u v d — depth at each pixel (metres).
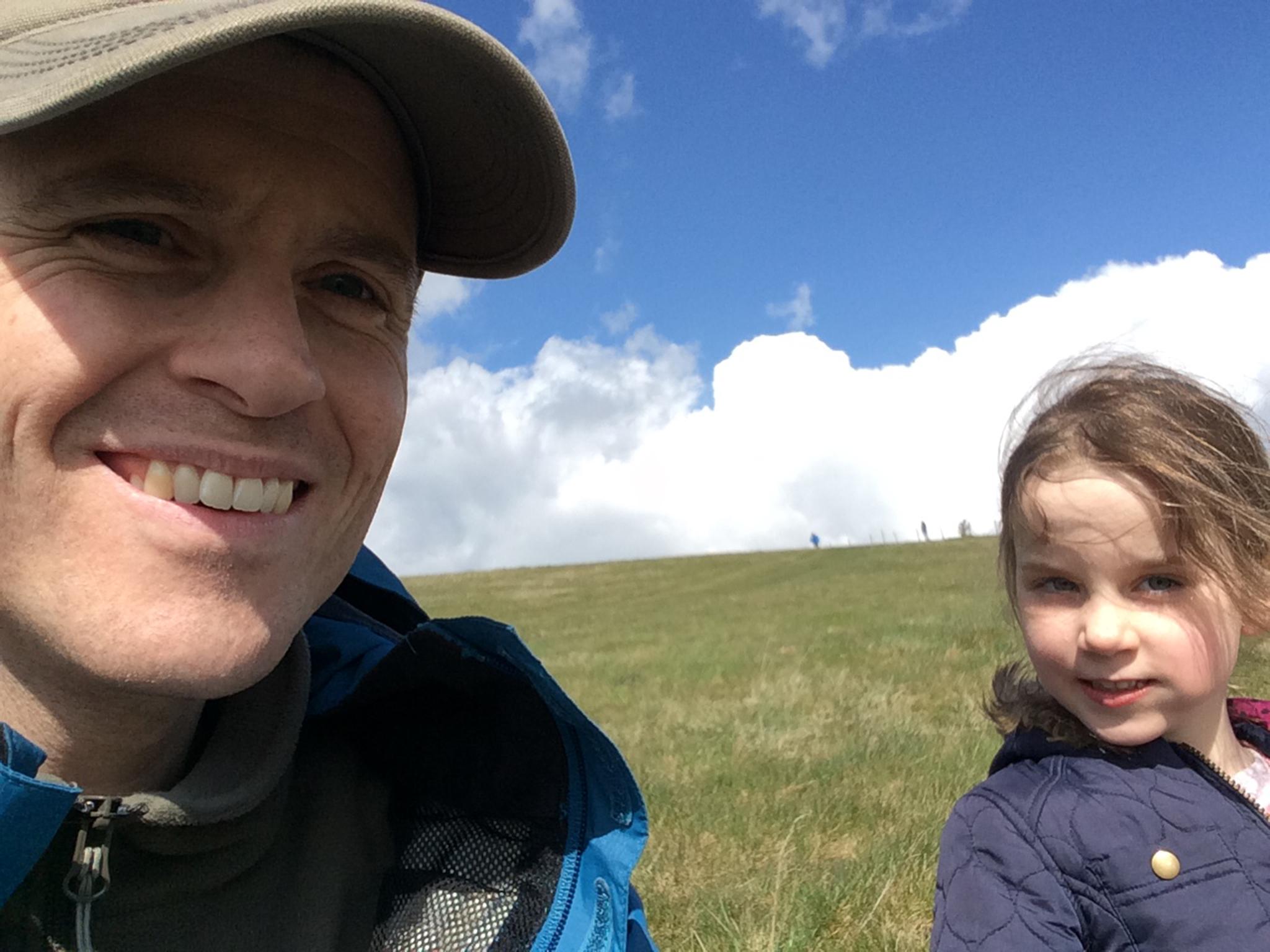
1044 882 0.49
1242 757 0.55
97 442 0.32
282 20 0.30
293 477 0.36
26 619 0.32
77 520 0.32
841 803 1.26
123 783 0.37
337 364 0.37
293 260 0.35
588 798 0.42
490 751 0.44
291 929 0.39
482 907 0.41
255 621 0.33
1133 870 0.48
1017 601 0.56
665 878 1.03
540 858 0.41
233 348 0.33
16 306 0.31
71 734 0.35
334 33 0.35
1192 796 0.49
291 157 0.34
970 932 0.49
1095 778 0.51
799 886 0.94
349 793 0.44
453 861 0.42
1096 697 0.51
